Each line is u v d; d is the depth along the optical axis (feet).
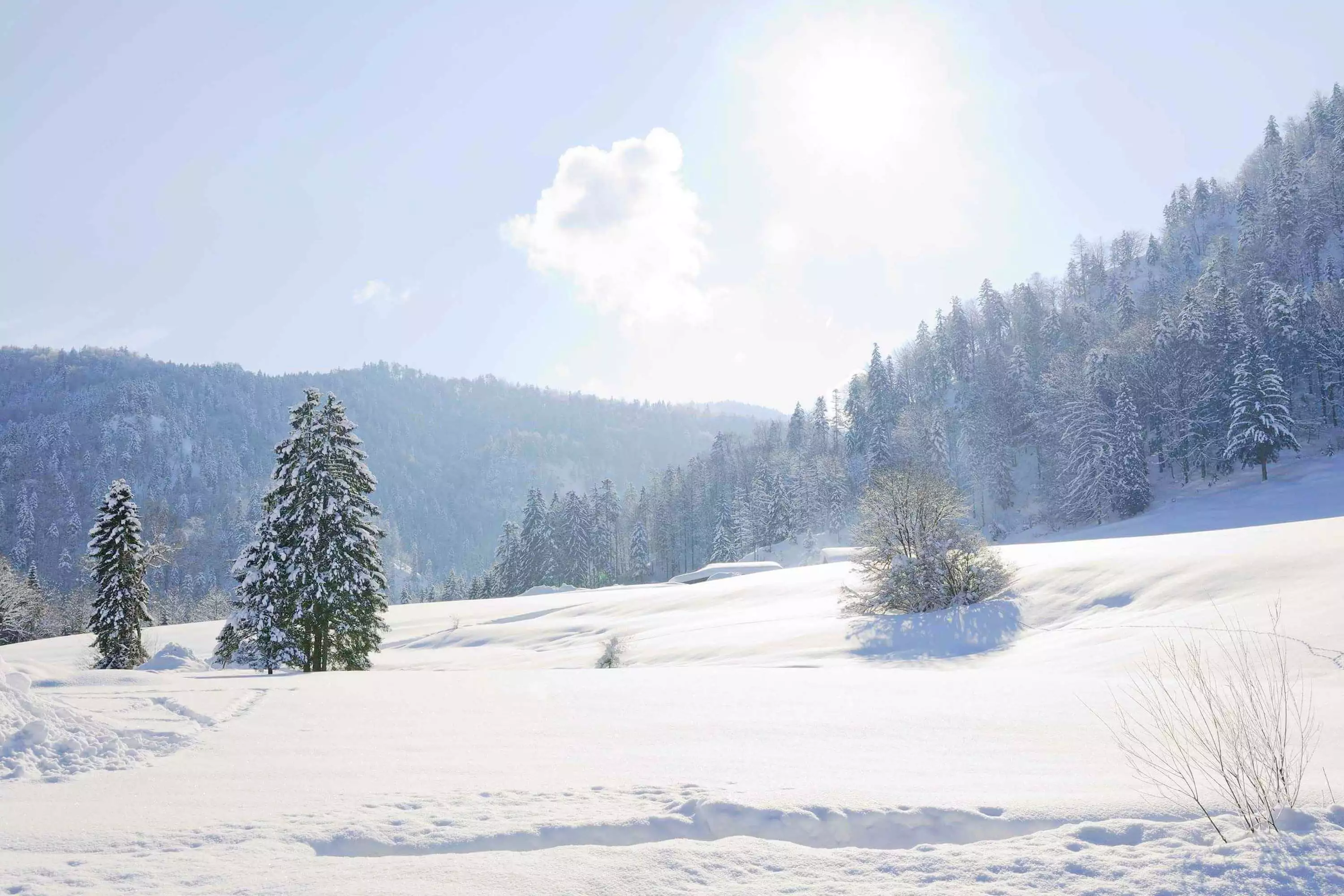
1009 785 18.98
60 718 26.84
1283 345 256.93
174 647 124.06
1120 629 67.87
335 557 101.09
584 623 148.66
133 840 15.89
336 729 29.73
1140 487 235.40
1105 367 271.08
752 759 23.18
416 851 15.53
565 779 20.63
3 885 13.44
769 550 351.46
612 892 13.24
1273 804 15.40
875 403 375.04
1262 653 49.32
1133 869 13.24
